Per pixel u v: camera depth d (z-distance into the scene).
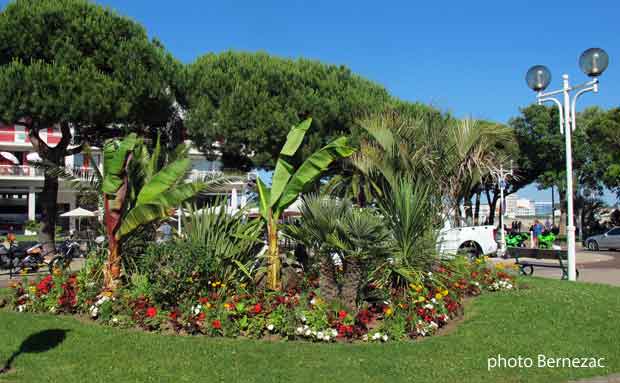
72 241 18.72
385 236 7.43
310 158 8.69
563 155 35.19
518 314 7.89
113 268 8.41
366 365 5.73
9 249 16.44
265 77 17.19
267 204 8.91
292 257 9.05
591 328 7.34
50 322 7.39
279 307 6.93
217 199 8.94
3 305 8.82
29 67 14.34
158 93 15.95
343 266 7.53
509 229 36.62
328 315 6.78
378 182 11.05
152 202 8.16
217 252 8.00
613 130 31.61
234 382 5.22
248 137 16.31
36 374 5.41
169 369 5.55
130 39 16.19
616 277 14.80
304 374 5.45
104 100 14.72
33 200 44.19
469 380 5.46
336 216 7.50
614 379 5.69
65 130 17.92
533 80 12.45
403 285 8.12
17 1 15.32
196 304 7.14
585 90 11.70
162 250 7.63
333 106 16.67
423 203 8.64
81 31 15.11
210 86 17.14
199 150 18.14
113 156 8.18
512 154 13.05
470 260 11.95
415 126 10.99
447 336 6.96
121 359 5.85
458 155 10.76
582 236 38.62
